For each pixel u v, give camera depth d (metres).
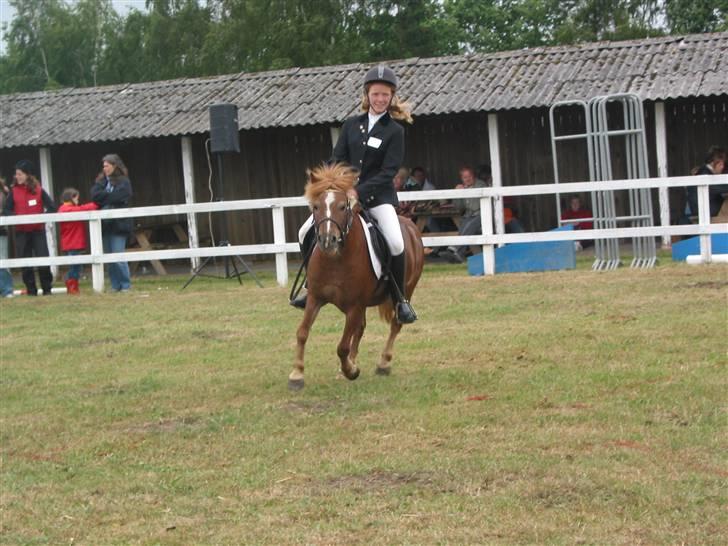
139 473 7.25
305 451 7.49
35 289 17.70
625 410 8.09
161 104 23.53
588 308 12.68
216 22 41.91
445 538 5.78
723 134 21.69
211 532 6.08
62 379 10.48
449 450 7.33
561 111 22.38
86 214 17.22
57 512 6.57
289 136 23.98
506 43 44.72
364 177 9.21
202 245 23.89
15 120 23.80
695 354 9.83
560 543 5.67
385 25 40.72
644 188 16.20
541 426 7.81
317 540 5.86
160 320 13.86
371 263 8.88
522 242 16.45
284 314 13.67
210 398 9.26
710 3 36.59
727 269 14.98
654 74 20.48
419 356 10.51
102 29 50.88
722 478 6.54
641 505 6.14
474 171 22.94
